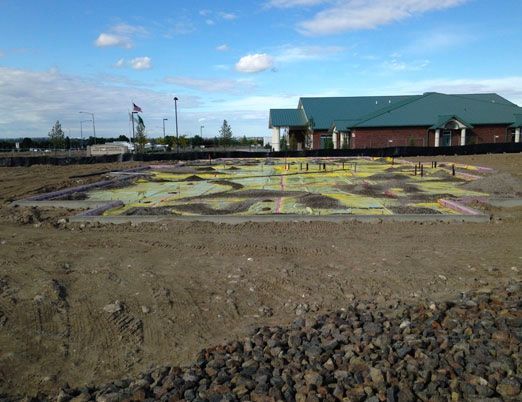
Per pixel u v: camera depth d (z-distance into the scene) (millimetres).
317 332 4793
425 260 7328
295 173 23906
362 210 12086
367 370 3943
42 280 6117
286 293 6074
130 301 5656
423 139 47125
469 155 36938
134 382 4055
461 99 50312
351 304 5652
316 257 7570
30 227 10414
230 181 20469
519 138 48000
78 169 29500
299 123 57156
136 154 36875
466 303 5297
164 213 12141
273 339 4680
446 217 10547
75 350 4660
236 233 9383
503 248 8016
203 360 4387
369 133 47000
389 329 4766
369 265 7086
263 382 3863
